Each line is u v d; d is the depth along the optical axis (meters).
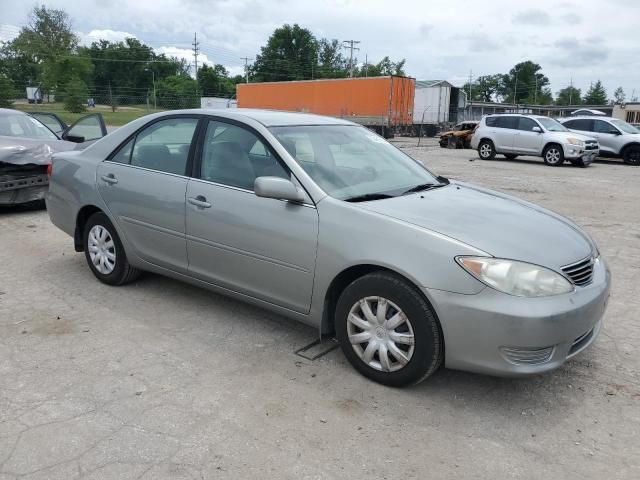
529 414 3.22
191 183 4.28
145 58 114.12
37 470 2.65
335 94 36.22
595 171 17.03
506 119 20.20
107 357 3.80
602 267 3.67
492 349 3.07
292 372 3.63
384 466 2.73
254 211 3.87
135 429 2.98
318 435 2.97
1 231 7.30
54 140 8.83
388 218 3.38
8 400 3.24
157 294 5.00
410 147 29.39
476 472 2.71
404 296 3.24
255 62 111.38
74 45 83.31
